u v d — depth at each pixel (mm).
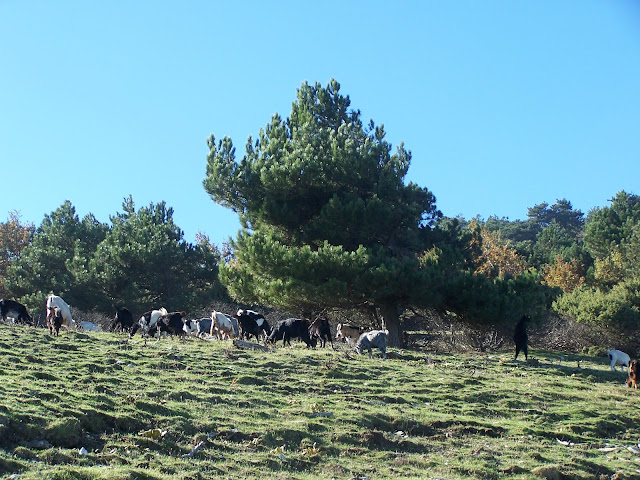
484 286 34156
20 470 11320
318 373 21891
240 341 25766
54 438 13008
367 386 21125
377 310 38188
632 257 64062
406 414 18375
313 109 42938
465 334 35688
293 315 38469
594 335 41594
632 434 19688
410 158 38875
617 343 41688
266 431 15391
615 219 76000
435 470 14727
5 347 20297
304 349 27438
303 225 38094
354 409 18109
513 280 35312
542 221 117750
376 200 35406
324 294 32781
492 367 27453
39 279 48406
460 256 36219
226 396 17734
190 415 15680
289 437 15461
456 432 17531
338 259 32844
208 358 22266
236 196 39000
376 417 17516
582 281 65000
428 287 33406
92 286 47562
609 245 71125
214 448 14203
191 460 13273
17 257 59812
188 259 50875
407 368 24750
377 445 15930
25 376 16516
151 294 50062
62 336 23891
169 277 49156
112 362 20078
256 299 36250
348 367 23297
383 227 36500
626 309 41312
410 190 37562
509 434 18000
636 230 66750
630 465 16453
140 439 13742
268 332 30344
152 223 52844
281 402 18094
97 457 12594
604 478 15414
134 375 18781
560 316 43656
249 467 13414
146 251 47781
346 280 33375
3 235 62250
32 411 13594
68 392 15391
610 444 18406
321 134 39062
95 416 14180
